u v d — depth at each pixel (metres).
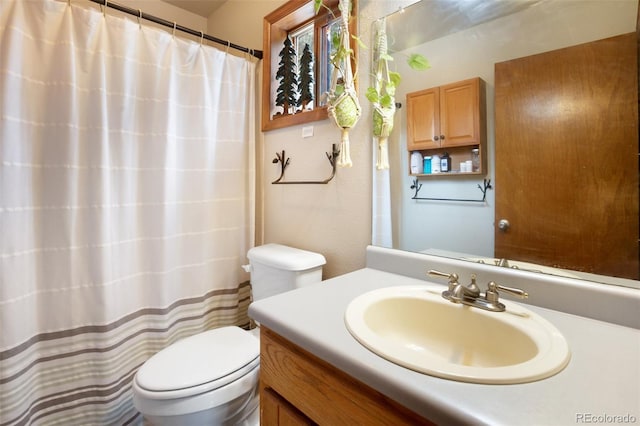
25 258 1.05
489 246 0.85
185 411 0.89
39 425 1.11
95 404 1.20
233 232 1.64
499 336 0.67
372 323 0.75
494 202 0.84
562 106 0.73
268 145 1.69
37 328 1.10
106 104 1.20
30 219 1.07
